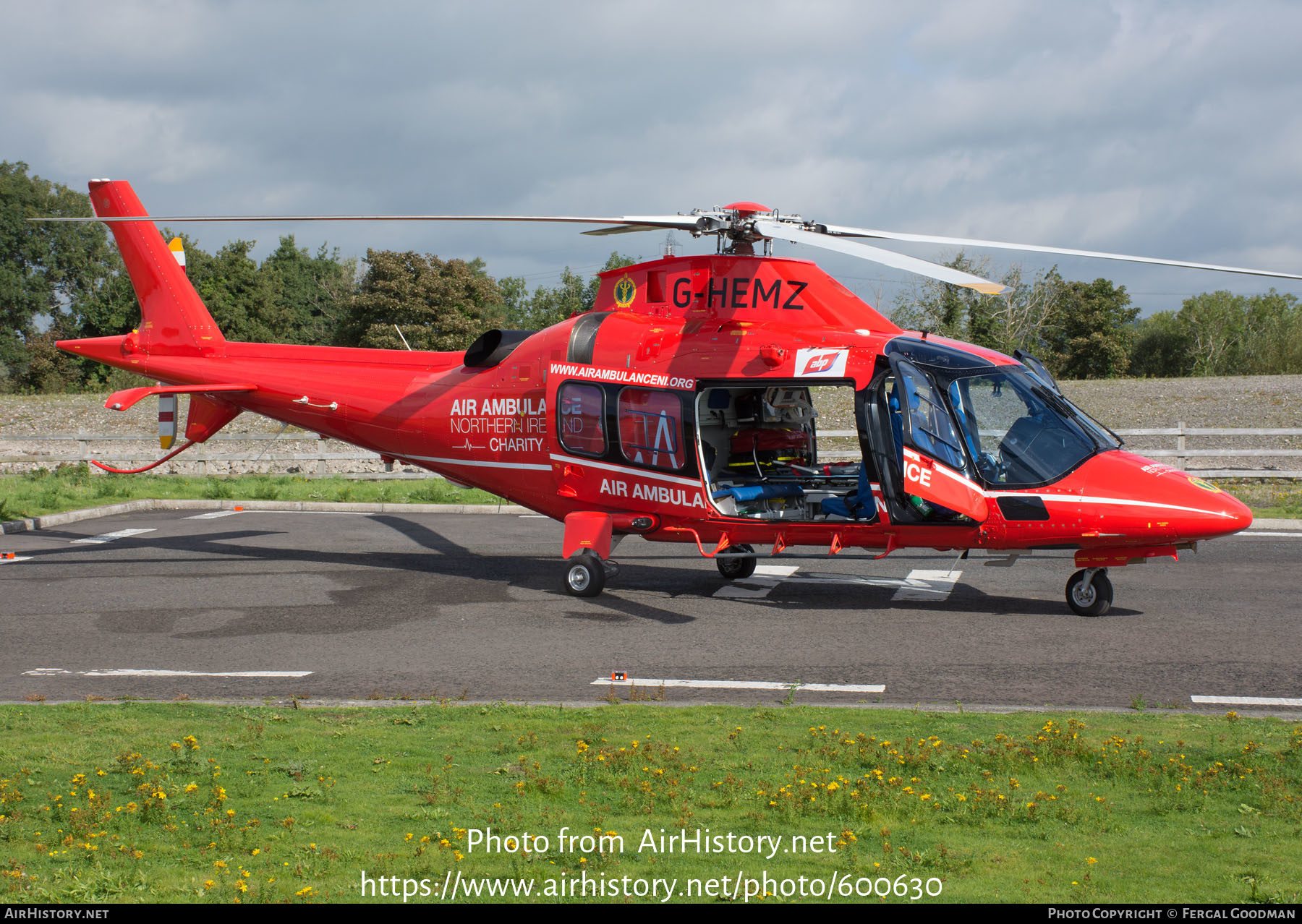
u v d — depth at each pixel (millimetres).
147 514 19562
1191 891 4398
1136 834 5051
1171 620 10422
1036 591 12117
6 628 10656
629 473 11930
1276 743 6375
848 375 10820
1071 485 10281
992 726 6824
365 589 12547
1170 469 10445
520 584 12828
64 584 12938
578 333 12367
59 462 27594
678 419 11484
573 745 6500
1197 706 7469
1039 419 10609
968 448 10453
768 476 12250
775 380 11047
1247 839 4957
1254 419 29234
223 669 8953
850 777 5816
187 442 15469
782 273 11422
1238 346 81562
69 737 6734
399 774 5977
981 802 5359
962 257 65750
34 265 84625
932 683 8203
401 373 13898
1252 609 10883
